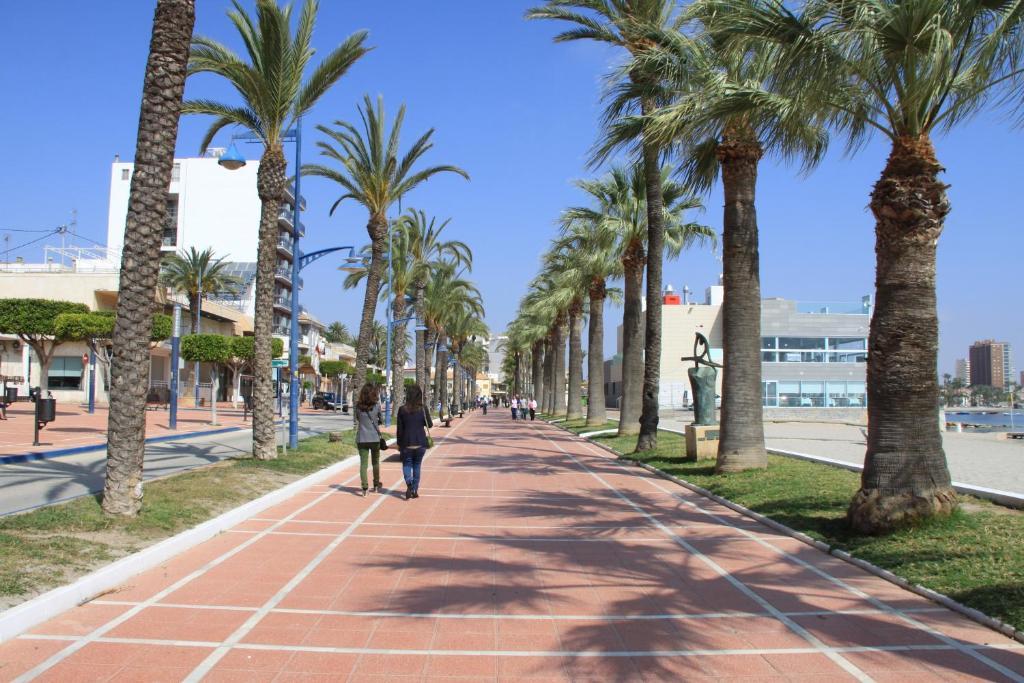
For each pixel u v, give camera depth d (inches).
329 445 764.6
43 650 189.3
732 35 384.5
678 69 555.5
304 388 2787.9
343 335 4697.3
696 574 283.7
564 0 701.3
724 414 569.0
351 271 1441.9
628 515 418.6
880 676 181.3
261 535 344.8
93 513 313.6
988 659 193.0
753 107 437.1
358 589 255.3
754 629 217.5
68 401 1736.0
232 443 836.6
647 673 182.7
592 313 1414.9
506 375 5408.5
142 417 327.0
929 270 333.4
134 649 191.9
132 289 324.2
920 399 327.9
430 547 327.3
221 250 2571.4
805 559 309.6
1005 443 948.0
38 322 1274.6
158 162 331.9
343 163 964.0
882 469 329.7
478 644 202.2
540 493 506.9
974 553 276.7
